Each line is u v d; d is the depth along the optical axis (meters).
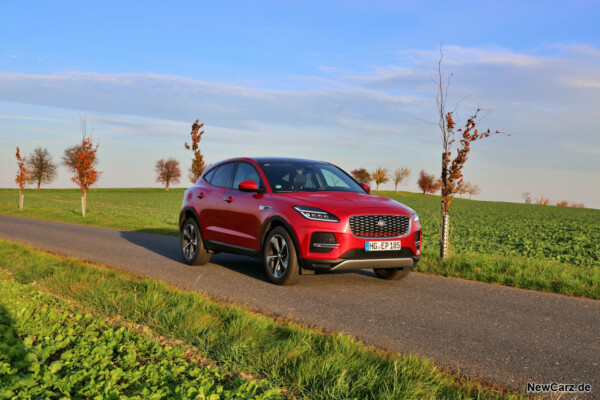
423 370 3.41
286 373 3.35
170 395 2.92
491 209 55.72
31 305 4.87
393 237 6.80
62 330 4.18
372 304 6.00
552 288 7.25
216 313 4.87
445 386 3.24
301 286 7.10
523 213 47.28
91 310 5.04
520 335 4.79
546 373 3.74
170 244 12.77
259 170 7.97
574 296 6.86
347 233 6.52
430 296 6.57
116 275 7.05
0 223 20.44
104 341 3.86
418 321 5.22
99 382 3.05
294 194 7.34
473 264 8.62
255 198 7.63
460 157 9.04
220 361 3.61
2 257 8.73
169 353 3.61
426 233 20.09
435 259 9.20
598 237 21.03
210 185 9.05
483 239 18.39
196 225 8.95
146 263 9.22
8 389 2.94
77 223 21.73
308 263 6.61
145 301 5.12
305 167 8.24
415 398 2.95
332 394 2.97
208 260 9.01
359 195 7.47
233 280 7.51
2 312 4.63
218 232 8.37
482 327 5.05
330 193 7.43
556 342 4.57
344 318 5.26
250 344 3.90
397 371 3.35
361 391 3.07
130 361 3.38
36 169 104.62
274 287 6.98
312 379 3.24
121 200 65.38
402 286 7.26
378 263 6.74
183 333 4.22
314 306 5.80
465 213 44.84
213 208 8.54
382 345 4.34
